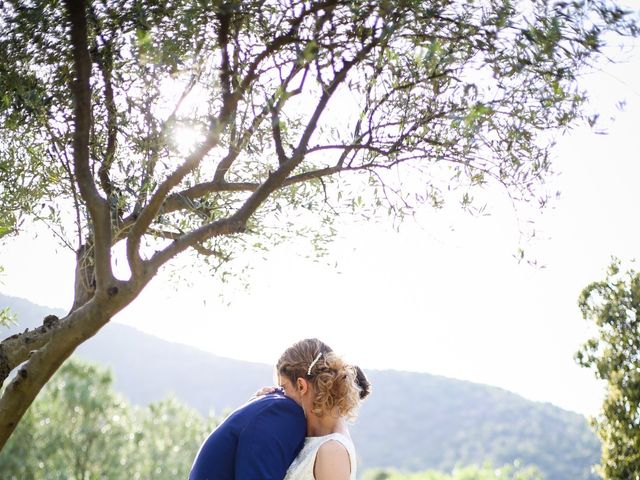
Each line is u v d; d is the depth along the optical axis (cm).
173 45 366
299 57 349
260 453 326
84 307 350
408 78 386
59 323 355
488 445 13325
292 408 339
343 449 336
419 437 13962
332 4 362
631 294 650
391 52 368
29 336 378
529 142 391
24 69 388
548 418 13938
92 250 409
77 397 1977
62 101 394
